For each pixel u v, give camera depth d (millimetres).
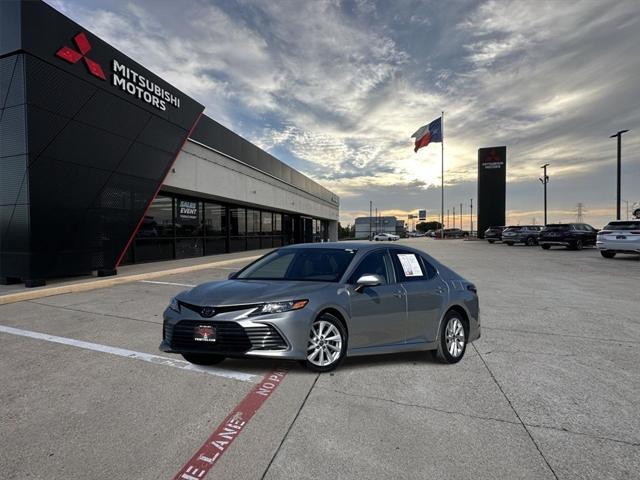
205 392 3854
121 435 3051
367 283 4281
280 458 2756
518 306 8352
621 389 4027
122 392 3852
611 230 19359
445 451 2863
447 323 4941
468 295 5328
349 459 2752
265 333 3906
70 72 10344
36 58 9523
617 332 6285
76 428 3160
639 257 21047
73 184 10625
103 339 5668
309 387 3986
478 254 23875
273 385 4031
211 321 3975
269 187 26672
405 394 3855
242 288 4402
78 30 10562
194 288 4719
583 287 10914
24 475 2541
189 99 15430
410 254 5270
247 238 26484
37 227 9742
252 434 3076
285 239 34469
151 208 16641
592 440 3037
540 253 24594
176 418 3330
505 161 50500
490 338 5953
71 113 10422
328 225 55844
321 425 3225
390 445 2936
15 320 6809
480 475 2582
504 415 3436
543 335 6117
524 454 2832
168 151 14375
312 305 4098
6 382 4102
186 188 16688
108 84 11547
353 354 4379
